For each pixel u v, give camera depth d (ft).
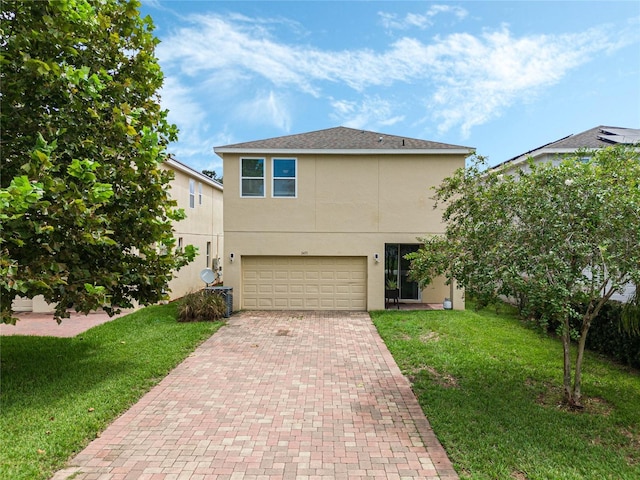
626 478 12.85
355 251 44.57
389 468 13.48
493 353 26.71
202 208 62.69
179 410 18.13
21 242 16.85
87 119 21.36
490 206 19.72
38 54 19.42
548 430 16.06
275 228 44.55
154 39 26.25
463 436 15.47
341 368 24.34
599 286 17.42
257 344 29.96
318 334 33.19
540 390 20.61
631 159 18.80
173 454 14.34
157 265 25.27
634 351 24.38
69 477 12.88
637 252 16.12
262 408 18.40
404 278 49.34
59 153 20.65
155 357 25.73
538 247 17.38
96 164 17.92
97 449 14.65
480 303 19.24
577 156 20.51
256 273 45.16
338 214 44.57
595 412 18.12
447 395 19.62
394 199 44.57
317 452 14.52
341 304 45.16
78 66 22.31
